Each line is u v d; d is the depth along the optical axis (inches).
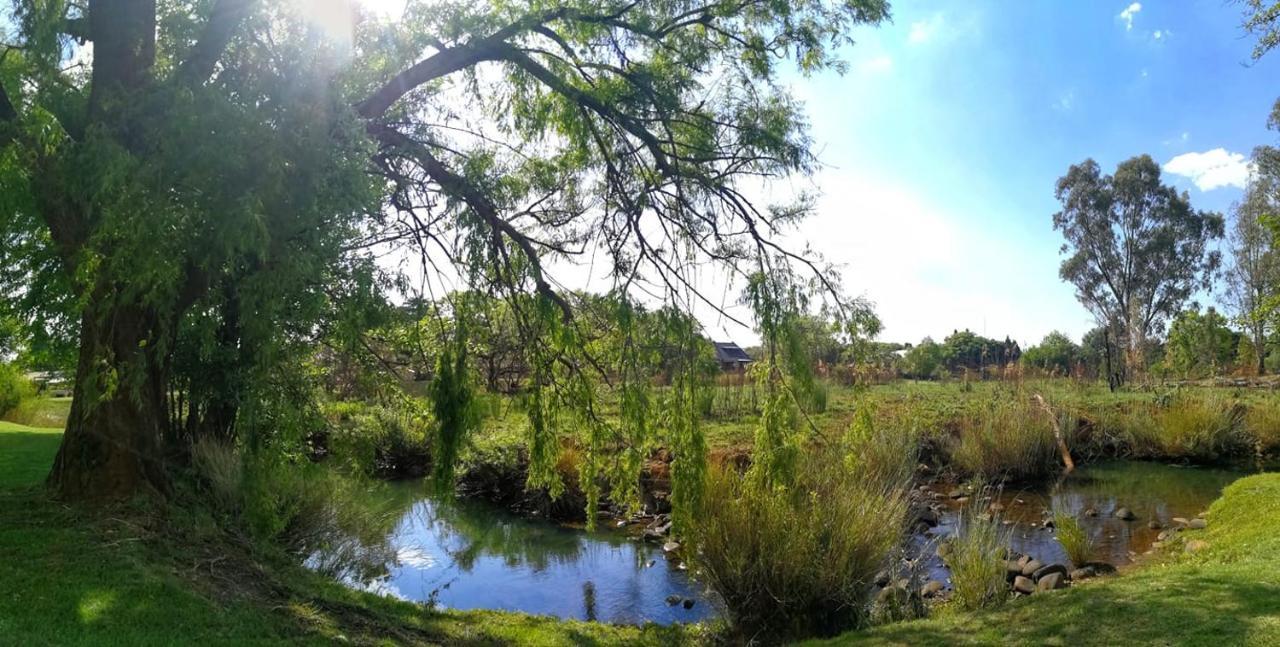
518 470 571.8
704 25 332.5
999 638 237.9
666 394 301.6
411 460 647.1
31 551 235.3
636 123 312.8
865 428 318.0
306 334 282.0
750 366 311.4
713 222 307.9
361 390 356.2
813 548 303.4
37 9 236.2
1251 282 1322.6
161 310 224.2
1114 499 553.9
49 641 181.6
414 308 293.1
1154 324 1812.3
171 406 385.7
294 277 219.6
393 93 301.4
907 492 422.6
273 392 266.8
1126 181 1792.6
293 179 220.2
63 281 364.5
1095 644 217.5
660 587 389.7
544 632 298.8
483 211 300.0
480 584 394.3
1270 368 1337.4
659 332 293.0
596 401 320.5
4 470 402.9
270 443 269.7
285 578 281.6
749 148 308.2
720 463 459.2
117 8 257.6
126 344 266.2
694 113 319.3
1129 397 844.0
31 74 251.0
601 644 291.4
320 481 374.0
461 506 561.6
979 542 325.1
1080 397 827.4
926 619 283.3
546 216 327.6
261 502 275.4
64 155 224.7
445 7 305.4
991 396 775.1
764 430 301.0
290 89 229.0
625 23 323.6
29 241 403.5
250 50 245.9
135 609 208.2
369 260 263.6
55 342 447.5
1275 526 364.2
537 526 513.0
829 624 304.7
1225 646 197.8
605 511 537.6
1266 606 225.1
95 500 279.6
